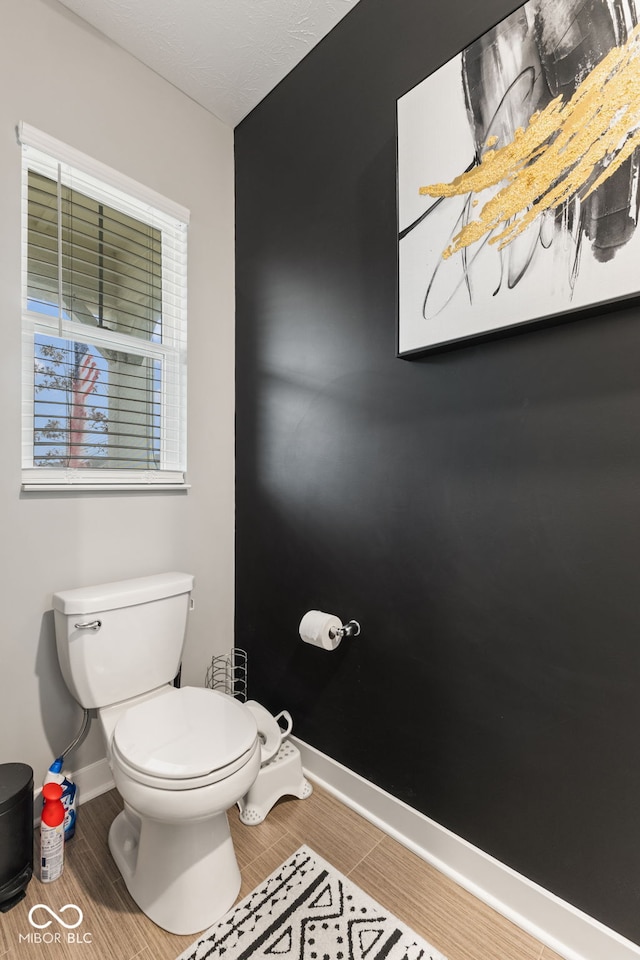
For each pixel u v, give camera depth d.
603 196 0.96
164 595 1.57
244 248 2.01
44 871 1.22
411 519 1.39
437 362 1.32
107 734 1.35
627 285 0.93
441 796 1.32
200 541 1.94
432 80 1.25
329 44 1.63
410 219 1.31
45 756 1.47
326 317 1.65
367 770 1.51
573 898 1.07
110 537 1.64
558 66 1.02
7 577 1.39
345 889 1.22
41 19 1.46
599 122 0.97
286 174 1.81
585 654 1.05
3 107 1.37
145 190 1.71
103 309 1.66
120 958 1.04
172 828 1.13
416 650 1.38
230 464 2.05
